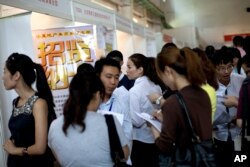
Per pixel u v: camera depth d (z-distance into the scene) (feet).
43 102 5.91
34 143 5.94
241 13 52.37
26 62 5.98
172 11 52.49
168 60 5.26
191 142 5.03
